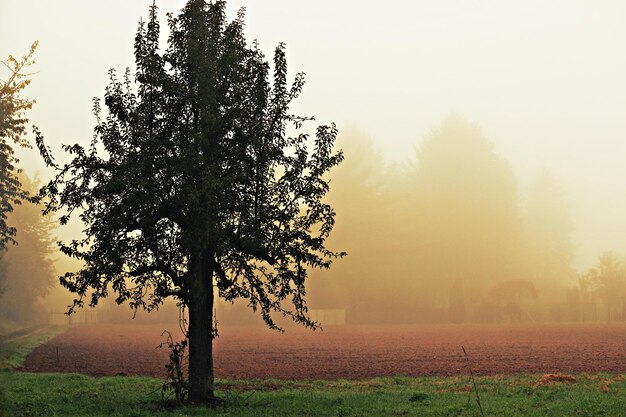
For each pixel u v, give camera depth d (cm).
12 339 4984
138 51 1695
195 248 1590
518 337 4675
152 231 1641
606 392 1823
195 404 1625
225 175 1647
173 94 1666
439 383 2177
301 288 1786
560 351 3431
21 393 1873
